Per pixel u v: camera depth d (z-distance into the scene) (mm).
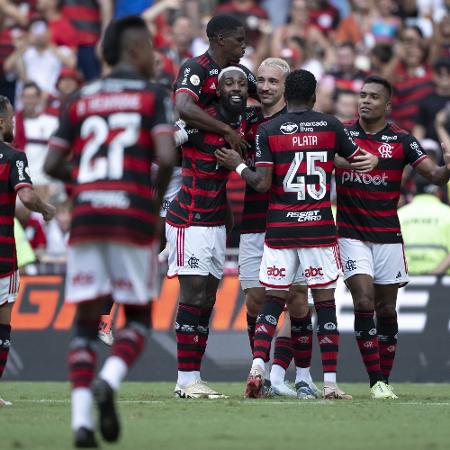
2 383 34562
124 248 16703
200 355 27453
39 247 42156
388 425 19906
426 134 48188
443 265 35906
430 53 52406
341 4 59406
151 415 21594
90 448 15969
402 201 42094
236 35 26797
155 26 51531
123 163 16859
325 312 26234
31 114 45219
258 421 20516
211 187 26562
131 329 16953
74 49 51281
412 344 35031
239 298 35594
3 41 50969
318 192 25828
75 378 16172
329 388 26297
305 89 26000
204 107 26766
